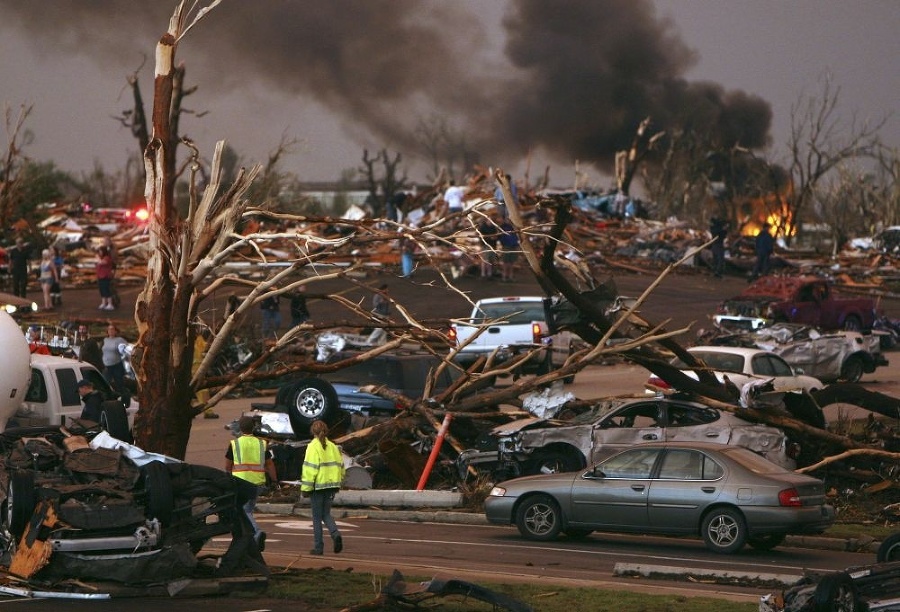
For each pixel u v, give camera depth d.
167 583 25.38
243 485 27.36
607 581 29.69
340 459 33.16
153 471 26.05
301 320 81.62
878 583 22.58
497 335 72.81
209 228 33.28
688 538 39.50
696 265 135.50
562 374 47.69
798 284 92.50
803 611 21.78
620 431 45.91
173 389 33.12
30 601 24.20
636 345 46.00
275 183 113.06
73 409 47.50
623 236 153.75
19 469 26.45
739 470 36.06
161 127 33.62
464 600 24.77
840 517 44.38
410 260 102.50
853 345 75.56
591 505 37.44
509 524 38.69
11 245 126.56
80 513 25.11
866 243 166.75
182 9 34.16
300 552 34.00
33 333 63.94
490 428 50.00
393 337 75.81
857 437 52.53
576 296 46.75
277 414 49.94
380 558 33.16
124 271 119.81
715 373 60.72
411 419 48.53
